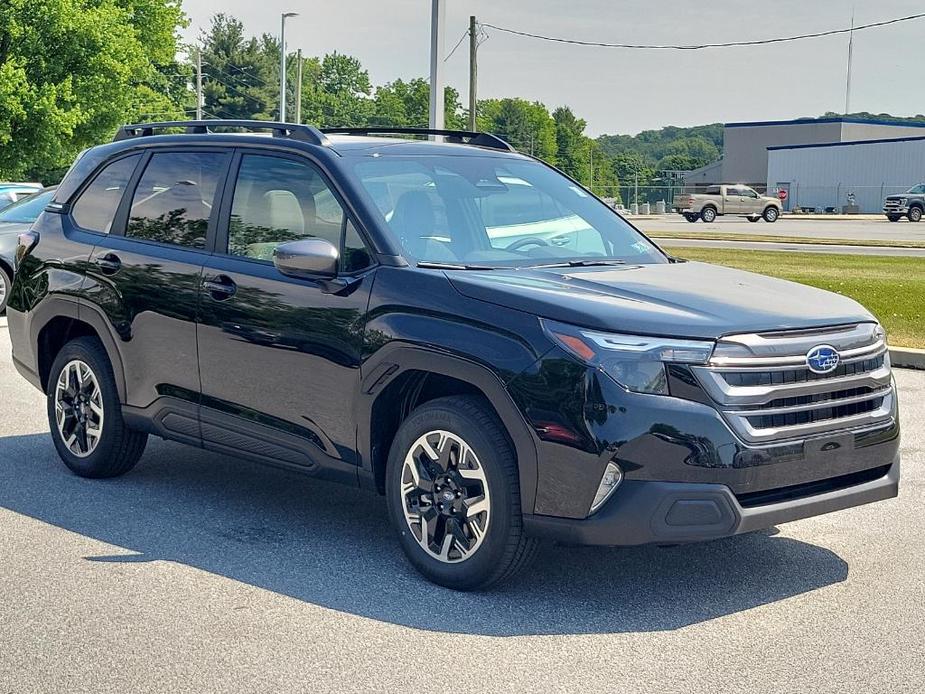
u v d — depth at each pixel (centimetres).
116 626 440
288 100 14650
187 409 590
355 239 522
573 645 424
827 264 2194
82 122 3941
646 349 435
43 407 877
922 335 1184
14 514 592
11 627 439
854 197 7356
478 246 538
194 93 10562
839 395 470
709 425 432
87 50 3925
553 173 626
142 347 609
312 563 517
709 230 4259
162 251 605
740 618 454
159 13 4741
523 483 452
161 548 538
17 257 699
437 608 462
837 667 405
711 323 444
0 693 380
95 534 559
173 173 620
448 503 480
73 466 665
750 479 438
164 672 397
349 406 511
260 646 421
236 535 559
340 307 512
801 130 9062
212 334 568
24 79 3734
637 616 455
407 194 543
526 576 502
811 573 511
